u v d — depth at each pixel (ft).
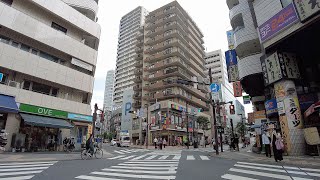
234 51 74.13
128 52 307.78
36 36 60.75
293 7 40.88
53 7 67.00
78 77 70.38
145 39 179.42
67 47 68.74
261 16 50.37
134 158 43.62
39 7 64.95
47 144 59.88
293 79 45.39
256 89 73.61
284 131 44.32
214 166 29.25
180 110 139.33
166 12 169.48
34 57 59.47
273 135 34.83
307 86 49.98
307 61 49.85
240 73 62.80
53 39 65.00
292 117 43.19
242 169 26.16
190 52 173.06
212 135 187.32
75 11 73.82
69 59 71.15
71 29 73.72
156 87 153.07
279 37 44.11
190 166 29.27
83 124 68.74
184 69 160.97
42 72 60.59
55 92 66.23
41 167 27.50
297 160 33.78
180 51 158.71
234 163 33.12
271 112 53.01
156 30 169.58
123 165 30.81
